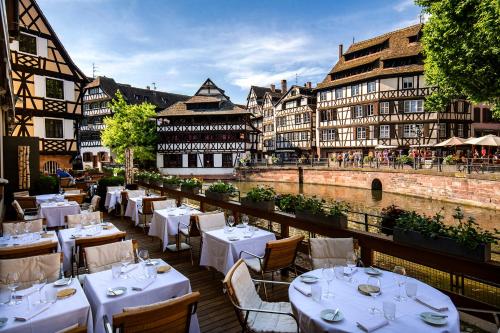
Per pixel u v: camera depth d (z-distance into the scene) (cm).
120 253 406
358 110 3312
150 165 3766
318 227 504
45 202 858
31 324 247
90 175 1969
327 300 267
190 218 603
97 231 528
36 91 1911
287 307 331
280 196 616
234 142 3616
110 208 1024
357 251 408
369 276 317
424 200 2122
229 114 3559
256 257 429
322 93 3684
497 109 1477
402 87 3025
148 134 3409
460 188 1908
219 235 499
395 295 275
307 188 2919
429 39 1348
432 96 1577
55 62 1998
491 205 1734
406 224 387
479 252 320
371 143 3178
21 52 1850
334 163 3075
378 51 3306
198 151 3634
